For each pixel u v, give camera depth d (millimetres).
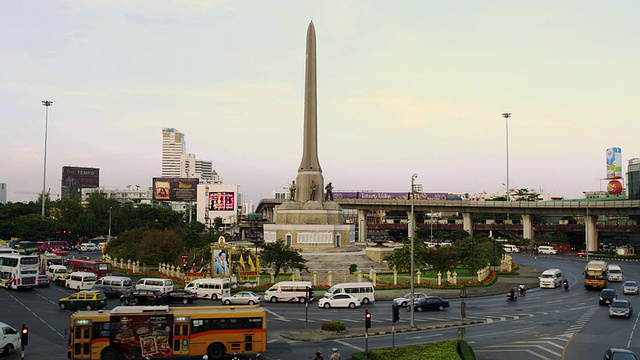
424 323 59094
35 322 58062
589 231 170375
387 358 39531
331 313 65875
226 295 75125
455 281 92625
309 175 127375
